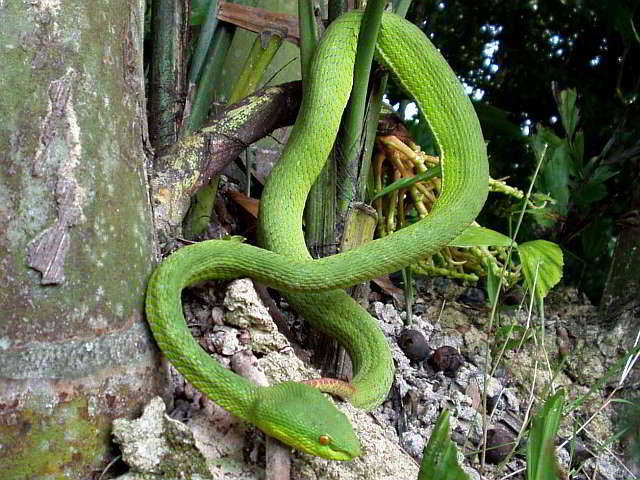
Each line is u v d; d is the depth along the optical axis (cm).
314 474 29
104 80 27
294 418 27
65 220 25
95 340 26
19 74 25
